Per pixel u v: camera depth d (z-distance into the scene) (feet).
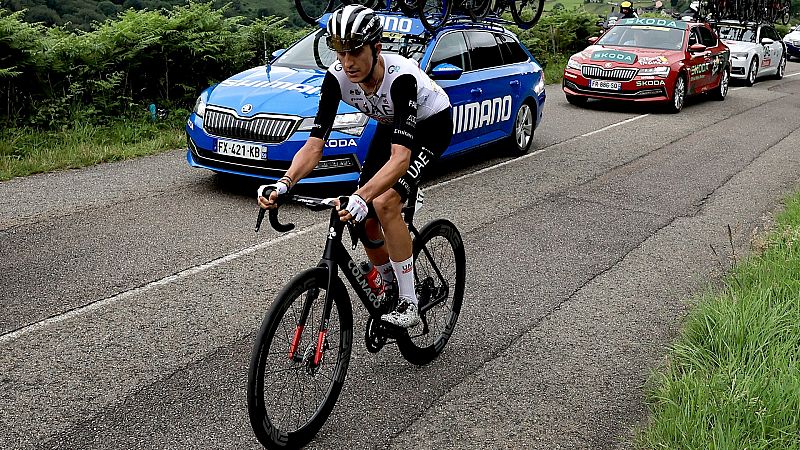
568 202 25.75
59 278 17.48
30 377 13.08
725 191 27.73
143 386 12.93
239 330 15.21
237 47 39.19
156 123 34.81
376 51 11.53
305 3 33.06
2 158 27.76
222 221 22.08
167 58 36.81
